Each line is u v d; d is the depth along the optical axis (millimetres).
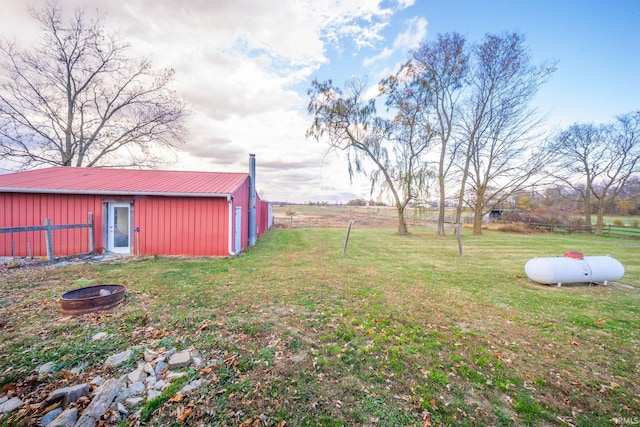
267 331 3701
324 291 5582
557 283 6508
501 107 18328
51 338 3262
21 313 3980
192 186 10078
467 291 5984
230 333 3596
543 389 2650
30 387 2367
